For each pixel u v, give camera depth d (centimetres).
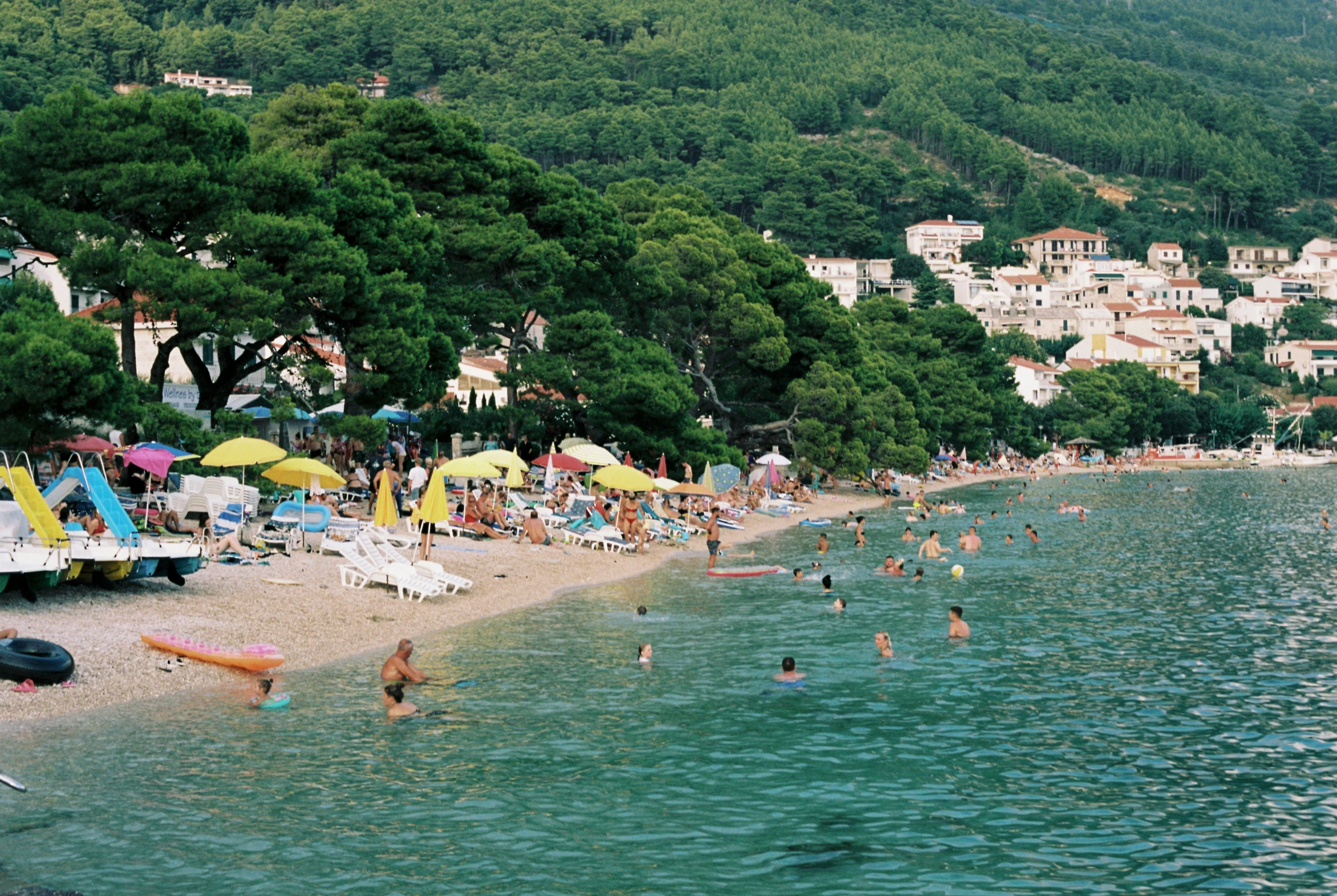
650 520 5838
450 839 1798
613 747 2262
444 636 3306
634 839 1806
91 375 3428
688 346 8531
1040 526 7312
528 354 6806
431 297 6191
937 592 4294
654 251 8100
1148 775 2125
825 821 1892
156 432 4144
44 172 4331
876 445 9781
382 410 6544
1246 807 1962
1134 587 4456
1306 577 4806
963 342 15150
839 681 2825
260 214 4612
